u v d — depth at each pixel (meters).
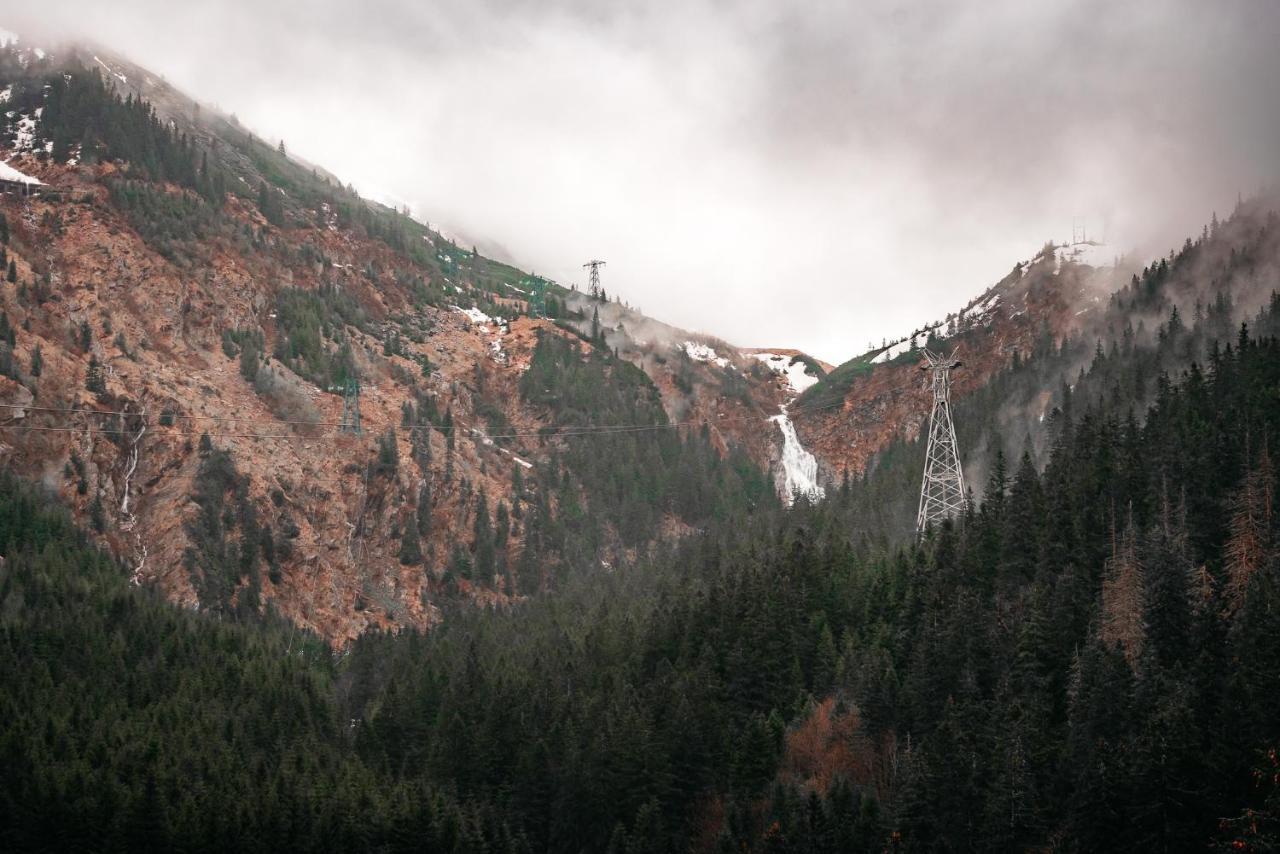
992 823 112.69
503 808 140.88
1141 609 124.94
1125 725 113.81
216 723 154.62
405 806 133.12
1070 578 134.25
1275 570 121.25
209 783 138.62
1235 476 141.00
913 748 128.50
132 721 148.75
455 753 148.12
